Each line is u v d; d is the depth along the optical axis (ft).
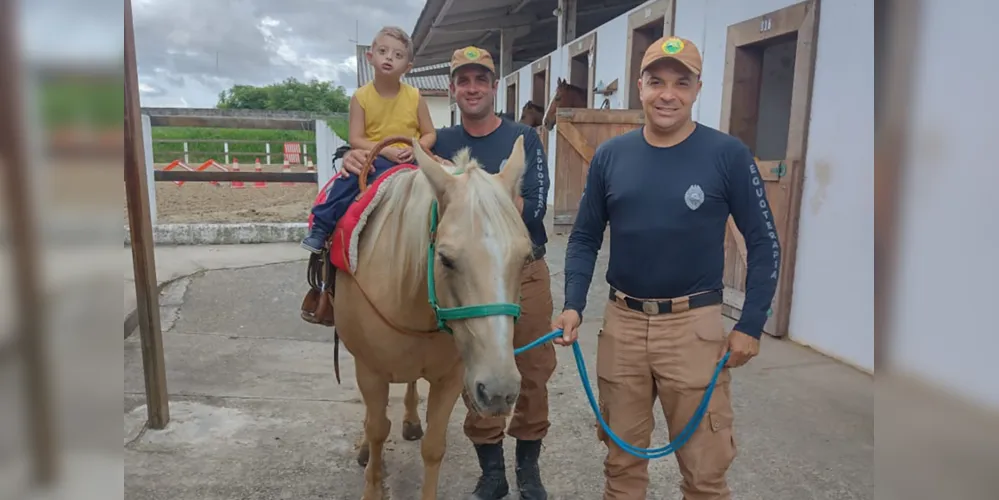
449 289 5.79
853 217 13.61
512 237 5.65
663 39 6.45
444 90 81.25
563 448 10.46
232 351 14.94
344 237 7.66
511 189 6.42
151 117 28.02
